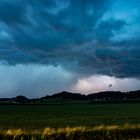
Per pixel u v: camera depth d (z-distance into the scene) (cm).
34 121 5041
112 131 2139
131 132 2167
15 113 8738
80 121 4781
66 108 12812
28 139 1925
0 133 1969
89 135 2047
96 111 9281
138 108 11106
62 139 1952
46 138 1952
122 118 5366
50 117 6412
